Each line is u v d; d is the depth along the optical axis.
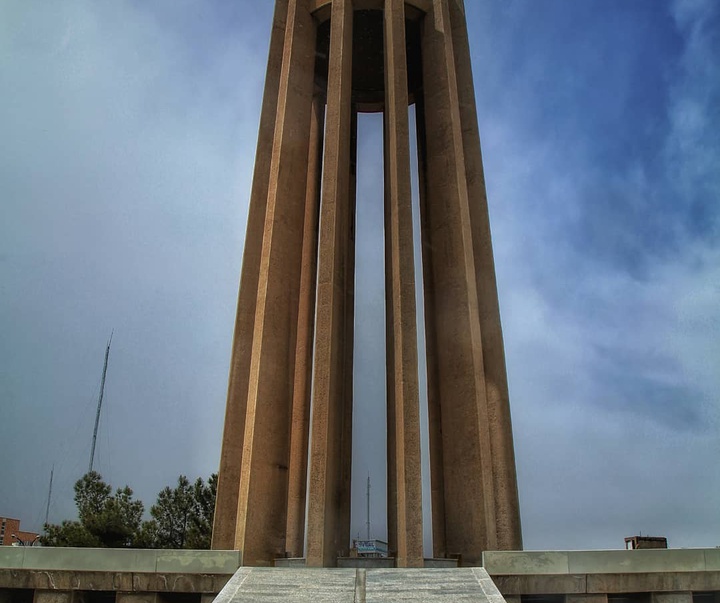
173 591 8.62
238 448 12.30
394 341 11.22
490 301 13.51
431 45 14.52
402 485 10.01
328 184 11.97
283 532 11.51
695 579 8.75
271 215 12.77
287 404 12.12
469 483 11.65
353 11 14.62
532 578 8.48
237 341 12.82
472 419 11.91
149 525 22.77
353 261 16.17
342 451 12.99
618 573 8.63
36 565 8.88
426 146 15.48
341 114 12.59
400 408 10.48
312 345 14.84
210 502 23.78
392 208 11.91
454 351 12.67
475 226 14.05
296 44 14.16
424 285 14.82
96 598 9.02
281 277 12.53
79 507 23.05
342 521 12.58
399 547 9.84
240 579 7.95
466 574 7.99
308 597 7.29
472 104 14.97
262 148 14.21
